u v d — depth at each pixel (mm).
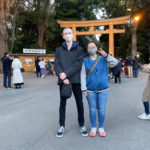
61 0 28625
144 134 3213
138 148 2709
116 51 33000
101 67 3104
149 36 27328
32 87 9117
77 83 3158
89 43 3115
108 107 5043
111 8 24391
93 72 3092
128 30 27641
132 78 12547
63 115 3256
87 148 2734
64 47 3141
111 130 3420
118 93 7086
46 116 4340
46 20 27844
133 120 3953
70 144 2877
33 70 21922
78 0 29812
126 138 3062
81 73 3111
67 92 2963
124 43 29953
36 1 25891
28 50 21609
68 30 3109
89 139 3051
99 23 21828
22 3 24172
